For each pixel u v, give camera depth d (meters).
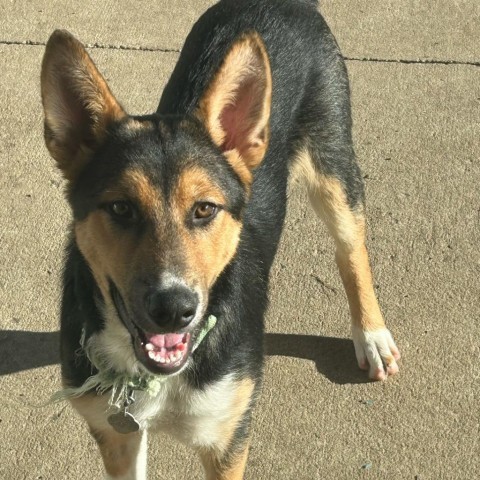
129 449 1.01
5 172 1.38
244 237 1.01
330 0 1.69
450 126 1.46
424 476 1.05
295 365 1.17
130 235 0.85
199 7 1.66
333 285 1.25
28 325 1.19
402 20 1.65
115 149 0.89
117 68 1.54
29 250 1.27
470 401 1.12
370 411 1.12
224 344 0.93
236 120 0.93
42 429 1.09
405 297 1.23
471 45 1.60
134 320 0.84
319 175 1.17
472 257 1.27
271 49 1.13
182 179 0.86
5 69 1.53
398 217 1.33
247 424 0.99
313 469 1.06
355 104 1.49
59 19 1.63
